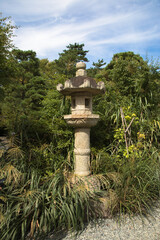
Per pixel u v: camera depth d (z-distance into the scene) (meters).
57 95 4.02
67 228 2.26
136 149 3.41
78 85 2.66
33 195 2.25
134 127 3.98
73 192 2.39
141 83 4.36
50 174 3.07
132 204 2.55
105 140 3.94
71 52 16.06
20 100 8.20
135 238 2.10
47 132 3.60
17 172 2.59
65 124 3.53
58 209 2.28
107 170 3.17
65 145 3.40
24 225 2.04
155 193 2.93
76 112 2.97
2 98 3.31
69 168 3.38
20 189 2.46
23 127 3.56
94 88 2.72
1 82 3.06
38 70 9.92
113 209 2.57
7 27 2.84
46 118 3.85
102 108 4.12
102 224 2.36
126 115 3.85
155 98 4.48
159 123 3.99
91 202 2.49
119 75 4.73
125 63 4.73
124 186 2.63
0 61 2.90
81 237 2.11
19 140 3.45
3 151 2.94
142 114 4.24
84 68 2.97
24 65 9.04
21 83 9.47
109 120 4.00
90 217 2.44
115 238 2.10
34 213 2.06
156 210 2.67
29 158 3.19
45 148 3.45
